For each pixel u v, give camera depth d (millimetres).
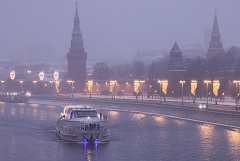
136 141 111625
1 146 106188
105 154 98125
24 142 110625
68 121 110500
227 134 119562
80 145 106562
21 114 175375
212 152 99312
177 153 98938
